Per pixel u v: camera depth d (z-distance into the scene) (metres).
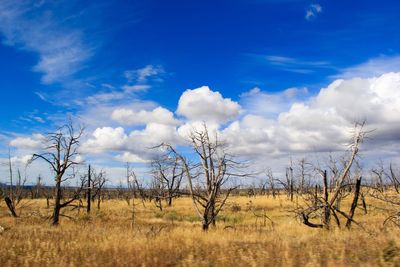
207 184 26.80
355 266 12.05
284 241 17.28
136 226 30.20
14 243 18.23
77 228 28.06
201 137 26.62
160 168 28.75
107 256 14.80
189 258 13.75
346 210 43.31
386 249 14.01
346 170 26.47
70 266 13.08
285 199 63.78
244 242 18.64
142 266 12.86
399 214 23.97
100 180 55.44
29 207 56.88
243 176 26.64
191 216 43.44
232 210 47.06
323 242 16.92
